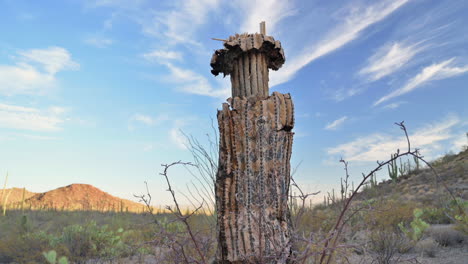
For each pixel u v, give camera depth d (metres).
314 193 2.28
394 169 17.44
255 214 3.07
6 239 6.94
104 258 5.58
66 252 5.93
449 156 18.83
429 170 17.09
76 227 7.01
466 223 4.98
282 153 3.38
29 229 8.45
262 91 3.69
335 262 2.81
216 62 4.05
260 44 3.68
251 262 2.63
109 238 6.47
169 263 2.46
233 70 3.88
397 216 6.05
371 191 14.24
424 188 13.19
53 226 10.80
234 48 3.76
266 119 3.40
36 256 5.96
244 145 3.33
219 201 3.31
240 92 3.76
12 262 6.22
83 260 5.71
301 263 2.15
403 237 5.20
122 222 12.40
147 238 4.44
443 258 4.47
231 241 3.09
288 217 3.24
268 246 2.58
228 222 3.15
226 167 3.32
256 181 3.20
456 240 5.22
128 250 4.71
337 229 2.10
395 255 4.46
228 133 3.42
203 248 2.41
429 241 5.23
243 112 3.41
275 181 3.14
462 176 13.53
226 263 3.14
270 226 2.76
